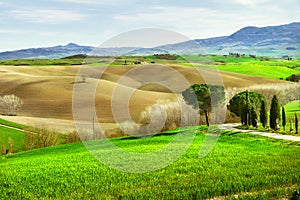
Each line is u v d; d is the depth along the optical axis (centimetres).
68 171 2695
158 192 2077
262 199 1945
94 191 2169
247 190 2125
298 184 2195
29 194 2197
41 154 4288
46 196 2147
